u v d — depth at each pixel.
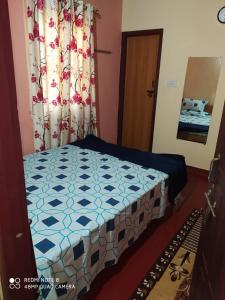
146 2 3.45
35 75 2.51
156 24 3.45
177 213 2.52
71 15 2.74
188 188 3.07
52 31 2.57
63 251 1.21
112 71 3.85
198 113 3.36
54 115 2.81
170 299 1.54
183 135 3.55
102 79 3.69
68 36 2.73
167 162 2.41
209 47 3.10
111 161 2.40
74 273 1.29
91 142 2.95
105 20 3.44
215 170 1.12
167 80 3.52
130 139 4.23
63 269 1.22
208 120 3.29
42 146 2.74
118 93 4.10
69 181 1.94
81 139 3.20
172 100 3.54
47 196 1.70
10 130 0.55
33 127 2.67
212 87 3.17
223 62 3.04
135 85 3.91
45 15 2.50
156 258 1.88
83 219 1.46
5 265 0.62
